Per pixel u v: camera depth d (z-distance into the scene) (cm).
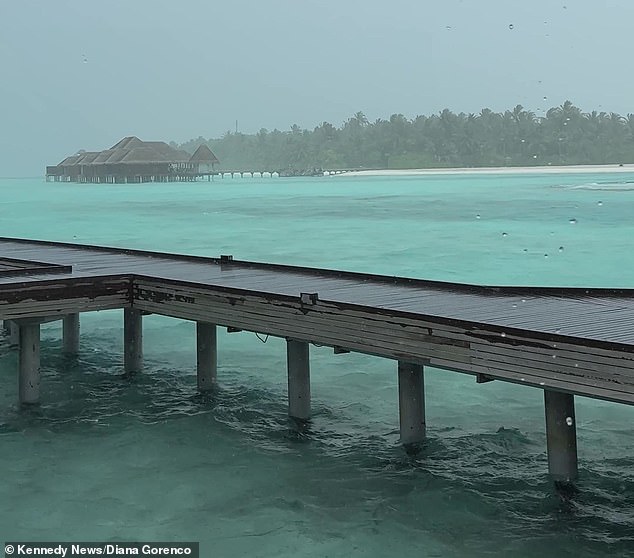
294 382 1051
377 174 18400
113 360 1402
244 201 7138
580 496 803
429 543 714
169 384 1244
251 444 972
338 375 1291
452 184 10569
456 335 769
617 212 4822
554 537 722
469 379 1239
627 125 17075
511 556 689
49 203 7394
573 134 17150
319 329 900
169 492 828
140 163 13350
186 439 988
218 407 1122
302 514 774
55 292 1052
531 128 17475
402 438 948
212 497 816
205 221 4825
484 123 18150
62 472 882
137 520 764
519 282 2284
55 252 1605
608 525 744
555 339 692
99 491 831
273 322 950
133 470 889
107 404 1138
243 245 3409
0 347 1501
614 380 651
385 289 1057
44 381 1259
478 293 1025
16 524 755
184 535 733
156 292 1098
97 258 1479
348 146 19800
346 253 3067
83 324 1730
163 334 1611
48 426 1040
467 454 927
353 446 962
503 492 819
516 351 721
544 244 3244
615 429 1000
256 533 736
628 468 873
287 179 17238
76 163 16062
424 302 944
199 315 1039
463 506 787
